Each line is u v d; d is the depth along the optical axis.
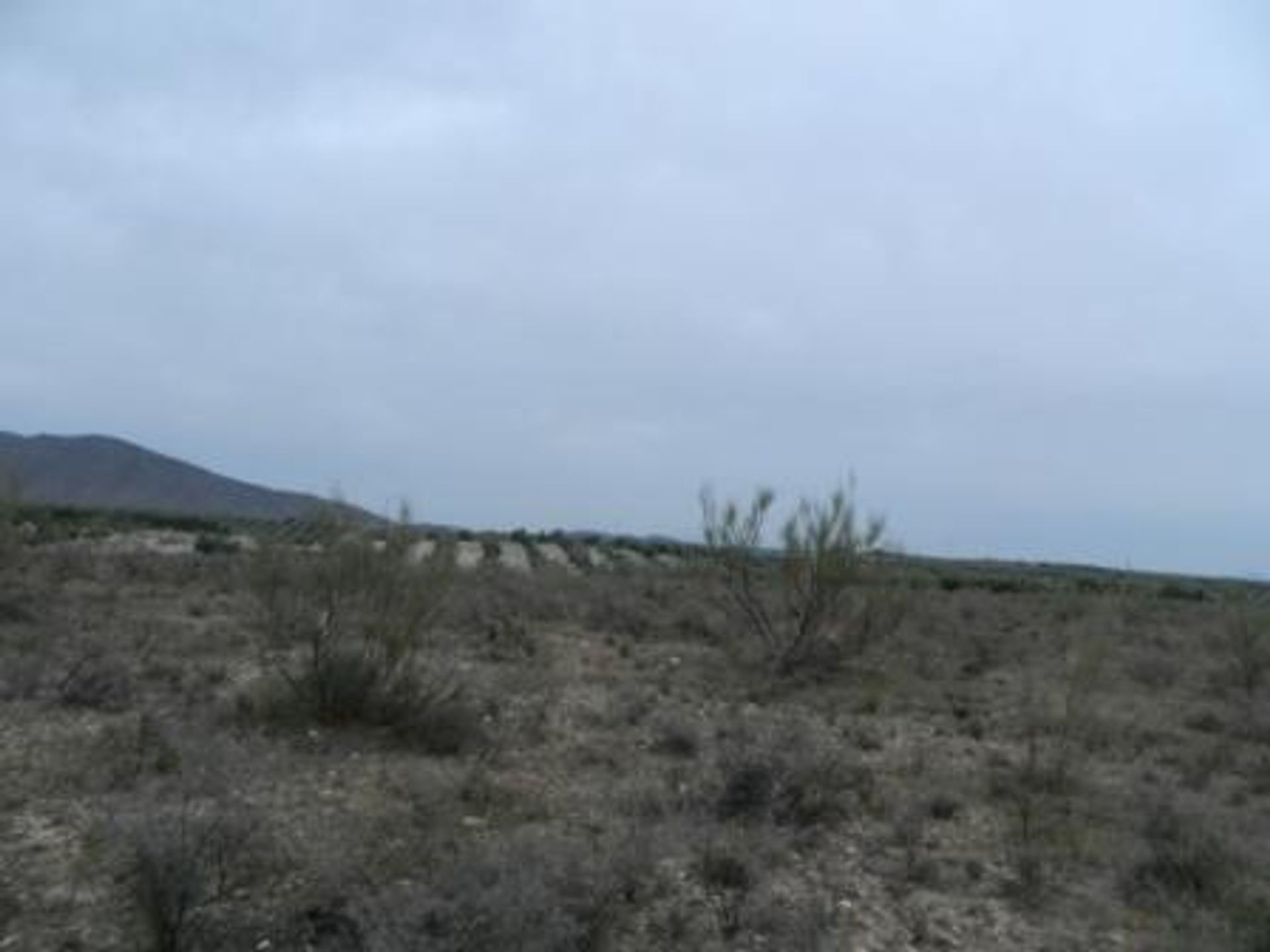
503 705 13.74
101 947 6.23
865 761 12.23
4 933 6.35
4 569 20.91
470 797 9.49
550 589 28.73
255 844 7.48
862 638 19.64
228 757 9.75
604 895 6.69
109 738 10.33
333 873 7.16
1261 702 17.47
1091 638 20.17
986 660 21.30
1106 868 8.95
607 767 11.16
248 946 6.29
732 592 20.50
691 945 6.76
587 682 16.47
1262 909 7.88
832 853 8.92
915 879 8.46
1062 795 11.22
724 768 10.21
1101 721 14.95
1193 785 12.04
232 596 23.33
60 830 7.96
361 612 12.41
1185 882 8.59
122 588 24.20
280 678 13.03
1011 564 72.12
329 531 13.03
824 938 7.15
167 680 13.86
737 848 8.30
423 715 12.02
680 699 15.58
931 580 35.28
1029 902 8.09
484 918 5.90
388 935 5.75
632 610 25.03
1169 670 20.44
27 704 12.02
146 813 7.37
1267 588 39.47
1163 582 46.94
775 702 15.97
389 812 8.87
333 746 11.12
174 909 6.29
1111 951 7.30
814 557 19.08
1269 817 10.75
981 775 11.76
